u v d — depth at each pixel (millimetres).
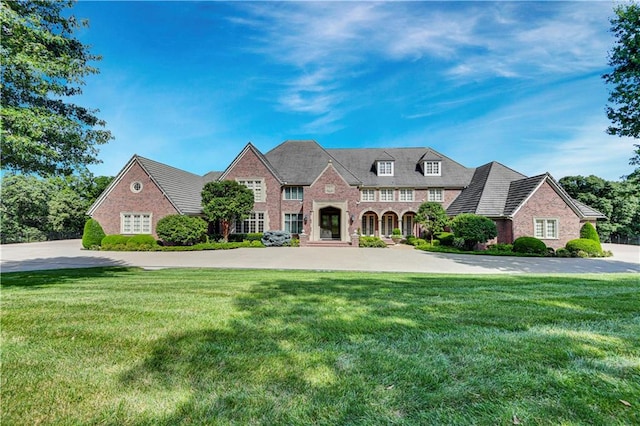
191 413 2338
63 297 6168
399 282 8492
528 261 16906
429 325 4391
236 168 29828
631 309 5391
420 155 35312
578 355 3371
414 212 32500
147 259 17266
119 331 4055
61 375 2898
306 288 7305
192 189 31000
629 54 11812
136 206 26359
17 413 2342
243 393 2605
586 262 16688
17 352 3393
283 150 33344
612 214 37625
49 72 7316
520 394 2596
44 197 41906
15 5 7168
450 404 2463
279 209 29688
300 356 3316
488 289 7367
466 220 21781
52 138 7719
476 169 33031
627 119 12102
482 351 3471
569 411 2355
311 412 2352
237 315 4820
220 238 27562
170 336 3881
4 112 6223
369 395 2580
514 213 22344
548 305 5656
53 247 27109
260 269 12742
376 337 3895
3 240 40406
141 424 2221
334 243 26953
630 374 2941
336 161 32125
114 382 2775
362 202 33094
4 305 5406
